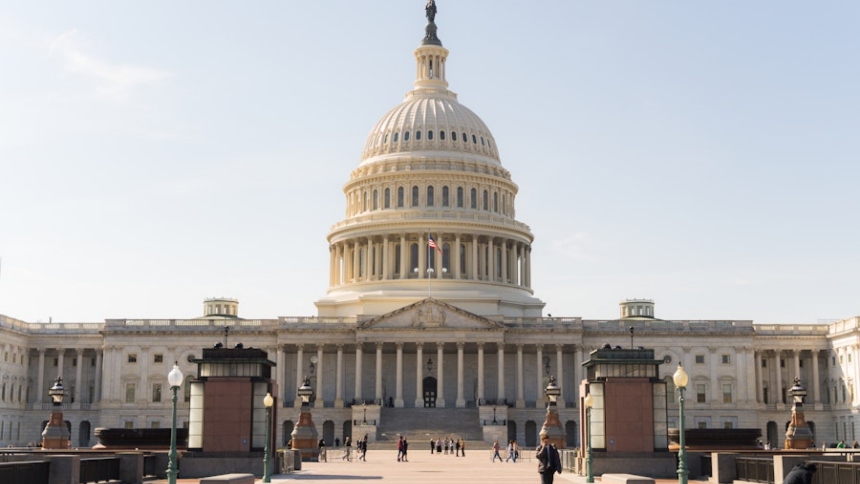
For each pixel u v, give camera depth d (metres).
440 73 198.50
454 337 159.00
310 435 108.50
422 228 178.12
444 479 70.00
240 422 73.50
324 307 178.50
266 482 66.00
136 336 165.50
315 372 164.25
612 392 73.81
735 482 65.69
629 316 185.62
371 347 162.88
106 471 61.09
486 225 180.88
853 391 153.38
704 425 161.62
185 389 164.50
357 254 183.38
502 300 175.38
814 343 164.75
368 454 126.56
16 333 162.00
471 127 190.25
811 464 37.56
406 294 172.88
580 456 77.81
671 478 72.19
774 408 163.62
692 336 163.50
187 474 72.44
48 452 68.62
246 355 74.62
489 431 142.75
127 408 163.50
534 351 165.00
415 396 164.62
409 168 184.00
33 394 169.00
